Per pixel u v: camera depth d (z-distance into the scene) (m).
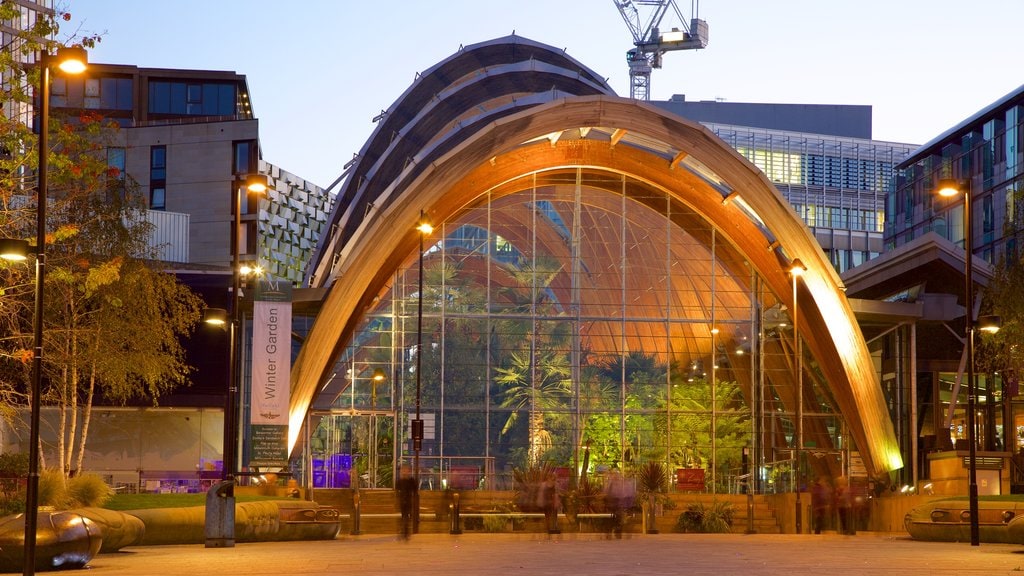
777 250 50.97
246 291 53.22
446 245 51.22
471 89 67.62
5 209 27.48
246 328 54.19
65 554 17.69
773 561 19.94
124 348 42.97
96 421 58.22
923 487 44.19
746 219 50.91
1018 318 36.59
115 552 22.66
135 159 95.25
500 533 38.41
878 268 57.22
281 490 41.88
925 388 55.84
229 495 26.03
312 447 49.72
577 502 41.16
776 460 50.69
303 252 106.38
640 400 50.62
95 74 104.56
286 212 101.50
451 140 58.34
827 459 51.25
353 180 70.00
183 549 24.97
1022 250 37.28
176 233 77.12
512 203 51.75
